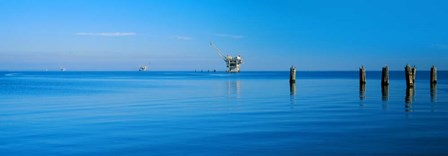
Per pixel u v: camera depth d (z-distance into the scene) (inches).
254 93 2134.6
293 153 649.0
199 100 1689.2
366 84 2974.9
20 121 1034.7
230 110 1255.5
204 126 918.4
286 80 4434.1
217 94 2092.8
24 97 1952.5
